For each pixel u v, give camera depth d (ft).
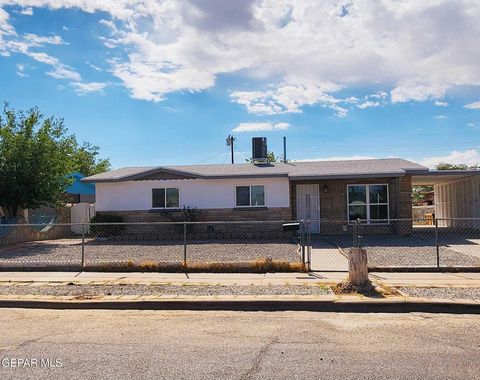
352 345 20.54
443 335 21.98
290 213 69.15
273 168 74.79
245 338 21.88
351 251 30.71
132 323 25.12
